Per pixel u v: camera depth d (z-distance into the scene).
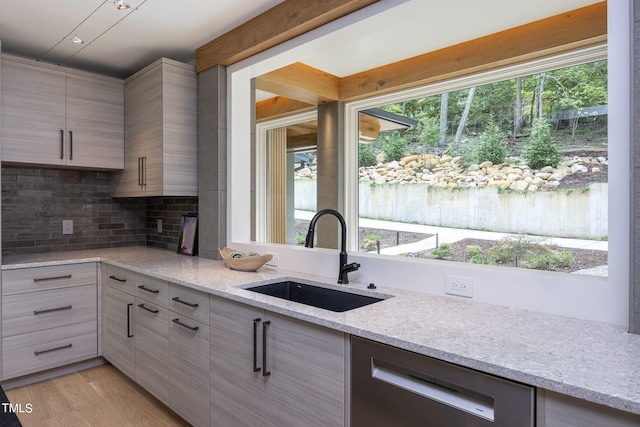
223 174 2.84
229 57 2.65
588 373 0.96
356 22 2.00
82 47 2.91
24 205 3.17
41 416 2.31
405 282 1.85
